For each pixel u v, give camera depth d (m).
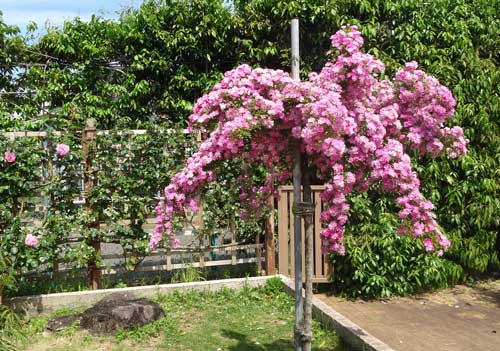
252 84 3.20
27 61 6.90
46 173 5.68
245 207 3.82
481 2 6.88
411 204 3.30
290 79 3.20
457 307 5.84
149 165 5.98
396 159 3.18
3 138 5.45
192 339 4.44
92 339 4.43
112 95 6.95
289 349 4.20
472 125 6.55
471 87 6.49
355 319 5.39
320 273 6.25
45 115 6.09
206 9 6.70
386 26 6.63
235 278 6.36
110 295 5.22
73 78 6.83
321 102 2.90
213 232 6.20
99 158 5.82
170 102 6.90
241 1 6.78
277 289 5.89
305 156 3.45
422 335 4.89
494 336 4.88
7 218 5.38
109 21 6.82
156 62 6.76
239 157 3.45
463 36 6.50
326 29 6.59
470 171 6.44
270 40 6.85
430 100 3.42
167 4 6.71
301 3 6.43
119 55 7.02
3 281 4.94
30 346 4.30
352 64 3.12
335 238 3.22
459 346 4.60
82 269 5.96
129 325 4.58
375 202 6.24
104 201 5.87
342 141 2.94
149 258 7.05
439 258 6.32
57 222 5.61
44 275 5.73
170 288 5.78
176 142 6.04
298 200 3.40
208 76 6.94
